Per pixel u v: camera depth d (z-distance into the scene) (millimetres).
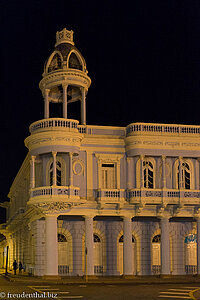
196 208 41812
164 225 41594
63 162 40375
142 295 25656
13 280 38125
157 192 40031
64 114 41312
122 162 41719
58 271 41625
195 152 41656
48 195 38000
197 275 41438
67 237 42312
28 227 47906
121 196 40188
